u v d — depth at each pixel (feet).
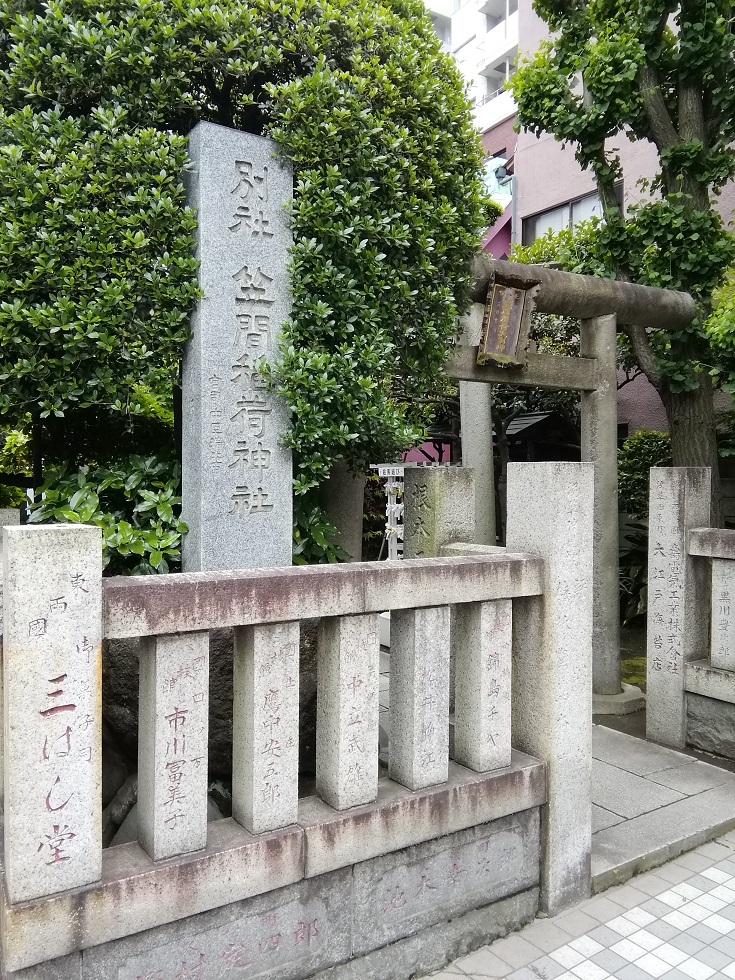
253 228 10.56
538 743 9.77
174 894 6.61
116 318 9.63
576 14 20.85
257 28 10.24
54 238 9.36
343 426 10.80
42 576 5.92
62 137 9.62
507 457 36.17
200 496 10.25
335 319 11.14
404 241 11.05
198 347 10.20
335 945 7.80
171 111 10.59
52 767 6.01
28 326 9.64
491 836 9.18
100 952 6.32
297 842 7.36
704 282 20.43
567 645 9.68
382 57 11.36
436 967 8.68
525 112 21.61
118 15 10.12
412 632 8.42
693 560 16.06
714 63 19.29
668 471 16.22
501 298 16.33
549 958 8.96
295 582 7.32
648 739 16.63
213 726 9.77
